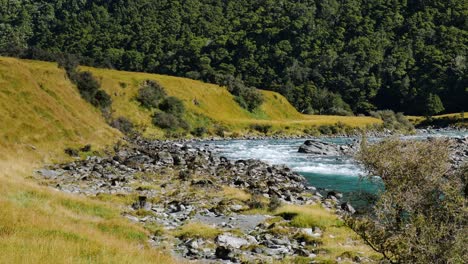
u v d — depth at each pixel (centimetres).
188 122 12025
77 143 5838
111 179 4109
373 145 1794
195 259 1872
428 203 1336
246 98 15712
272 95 17138
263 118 15588
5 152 4525
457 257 1141
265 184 4372
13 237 1513
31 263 1263
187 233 2248
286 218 2798
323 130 13575
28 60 11400
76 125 6338
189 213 2841
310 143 8019
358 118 16275
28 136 5181
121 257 1516
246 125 13062
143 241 2036
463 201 1245
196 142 10381
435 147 1605
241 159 6588
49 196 2595
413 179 1502
